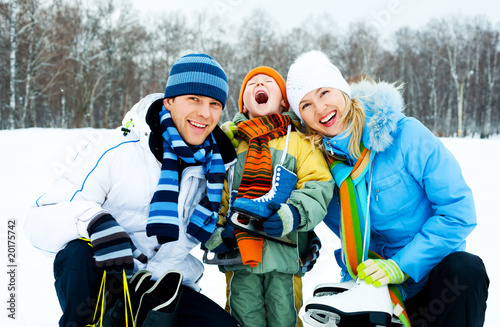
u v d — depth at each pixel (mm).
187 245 1604
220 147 1714
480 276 1357
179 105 1542
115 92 27906
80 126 23719
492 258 2883
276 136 1771
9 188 4805
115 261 1291
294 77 1762
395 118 1556
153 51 27922
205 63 1562
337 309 1372
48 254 1553
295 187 1660
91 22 23891
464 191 1500
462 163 6820
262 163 1678
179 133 1586
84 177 1479
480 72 29828
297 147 1731
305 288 2508
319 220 1552
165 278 1427
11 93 20469
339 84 1695
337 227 1800
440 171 1513
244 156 1804
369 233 1565
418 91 30703
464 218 1473
